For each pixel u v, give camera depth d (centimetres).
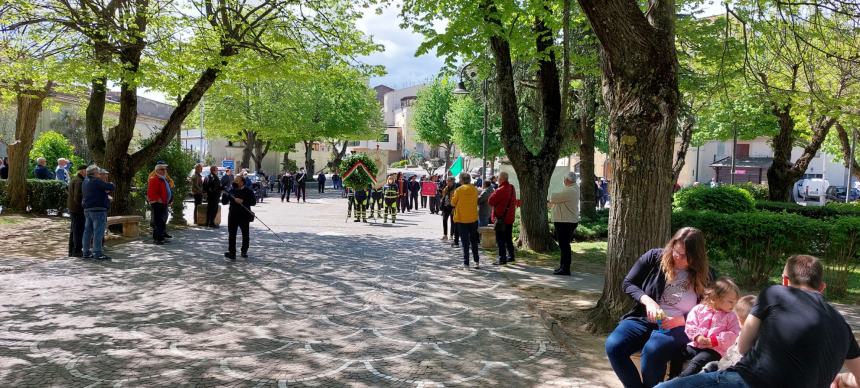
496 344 610
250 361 539
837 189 4297
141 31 1295
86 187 1052
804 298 283
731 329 385
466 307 773
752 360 286
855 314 780
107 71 1206
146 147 1445
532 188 1317
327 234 1611
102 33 1205
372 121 5700
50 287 828
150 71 1305
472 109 4525
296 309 741
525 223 1335
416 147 9250
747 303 370
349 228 1802
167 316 689
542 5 1125
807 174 4850
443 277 991
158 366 520
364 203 2062
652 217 618
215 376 498
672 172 625
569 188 1017
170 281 892
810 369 269
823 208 1720
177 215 1725
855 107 1392
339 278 956
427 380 501
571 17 1300
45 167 1928
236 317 693
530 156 1316
